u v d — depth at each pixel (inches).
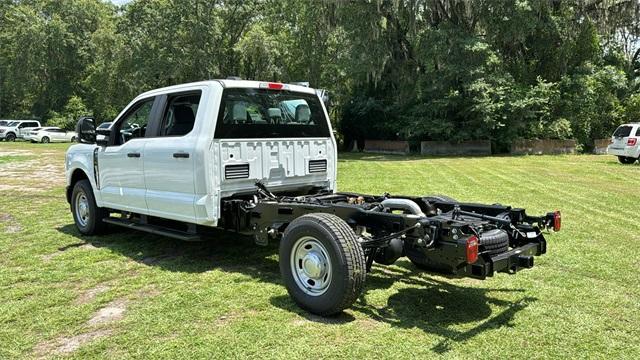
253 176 235.6
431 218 170.6
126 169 260.5
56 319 173.9
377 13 1006.4
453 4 1029.2
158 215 244.5
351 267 165.2
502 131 1023.0
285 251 182.4
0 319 174.1
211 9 1418.6
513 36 984.3
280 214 210.4
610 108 1130.0
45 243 280.1
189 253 258.2
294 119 255.9
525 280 211.2
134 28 1430.9
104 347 152.5
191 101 233.8
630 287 201.9
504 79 986.7
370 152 1142.3
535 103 992.9
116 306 185.8
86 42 2276.1
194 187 222.2
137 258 249.3
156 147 240.1
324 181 272.4
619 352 146.8
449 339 155.4
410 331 161.6
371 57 1021.8
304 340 154.9
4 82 2406.5
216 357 144.9
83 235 299.3
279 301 188.9
